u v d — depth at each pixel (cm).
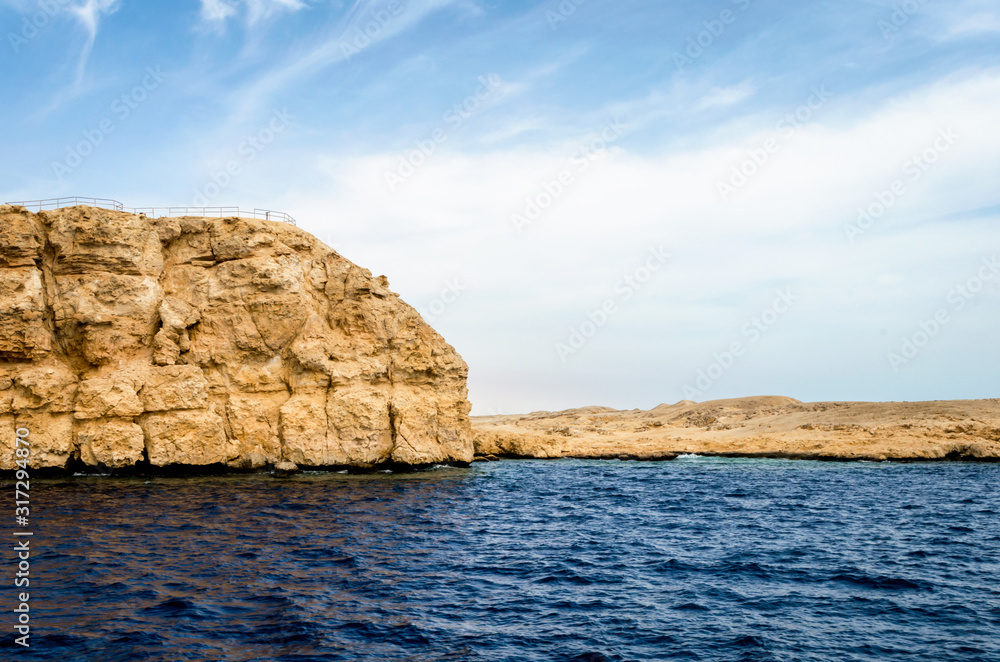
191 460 4719
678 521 3422
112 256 4862
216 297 5116
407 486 4638
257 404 5072
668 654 1584
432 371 5669
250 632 1688
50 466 4491
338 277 5541
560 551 2681
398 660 1537
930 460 7006
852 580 2214
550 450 7712
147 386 4700
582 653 1591
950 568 2372
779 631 1725
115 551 2500
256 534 2875
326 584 2131
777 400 13488
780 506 3956
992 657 1545
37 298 4653
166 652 1543
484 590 2103
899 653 1575
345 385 5181
